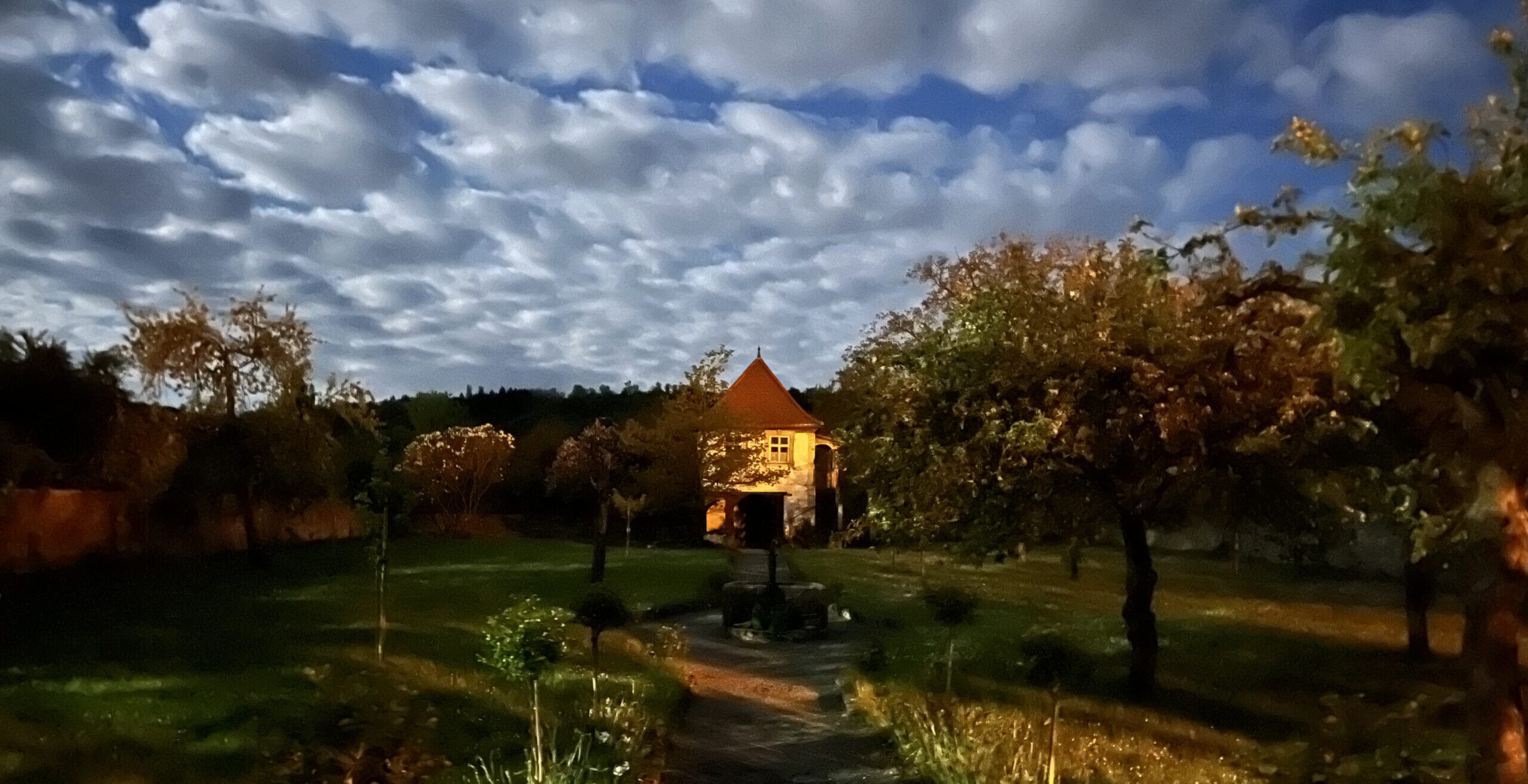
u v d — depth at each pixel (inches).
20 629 658.8
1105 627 898.7
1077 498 616.7
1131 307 526.9
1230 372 514.3
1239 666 730.8
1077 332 530.6
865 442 601.0
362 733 349.7
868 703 591.2
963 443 550.9
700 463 1974.7
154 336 1151.0
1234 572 1242.6
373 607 885.2
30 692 457.1
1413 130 239.8
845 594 1182.9
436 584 1151.0
